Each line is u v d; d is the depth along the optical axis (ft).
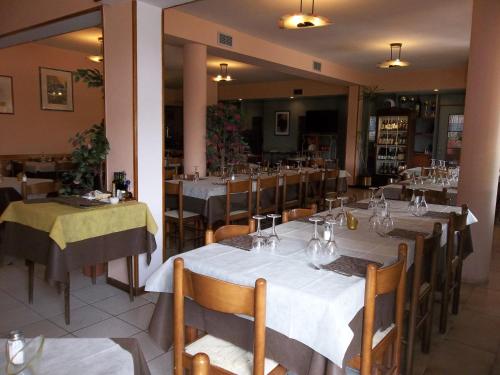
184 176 17.49
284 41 21.40
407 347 7.38
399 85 31.01
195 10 16.46
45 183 13.93
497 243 17.51
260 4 15.60
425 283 8.34
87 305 10.78
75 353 4.10
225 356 5.86
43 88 24.14
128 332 9.37
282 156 41.27
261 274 6.15
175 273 5.67
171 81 37.27
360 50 23.39
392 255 7.29
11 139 23.07
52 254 8.97
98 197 11.00
